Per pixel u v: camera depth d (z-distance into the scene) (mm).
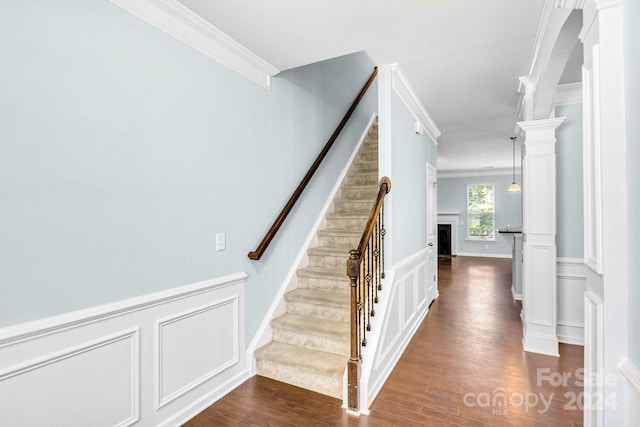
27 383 1370
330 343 2541
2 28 1291
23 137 1350
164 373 1929
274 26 2102
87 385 1566
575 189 3373
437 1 1873
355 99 4484
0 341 1274
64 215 1482
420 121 4051
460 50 2521
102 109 1621
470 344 3275
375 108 5344
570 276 3393
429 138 4707
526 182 3213
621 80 1244
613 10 1255
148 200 1840
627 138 1225
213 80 2250
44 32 1410
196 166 2125
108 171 1649
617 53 1248
